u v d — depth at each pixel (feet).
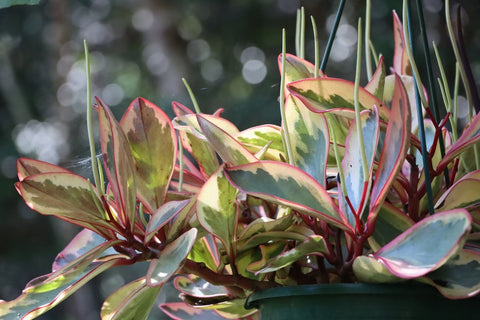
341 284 2.75
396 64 3.43
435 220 2.64
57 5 23.21
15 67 23.40
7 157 22.68
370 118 2.89
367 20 3.28
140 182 3.00
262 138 3.18
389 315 2.72
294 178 2.82
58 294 2.82
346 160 2.90
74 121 22.17
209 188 2.85
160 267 2.77
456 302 2.75
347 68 16.70
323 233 2.97
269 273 3.00
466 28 14.24
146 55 23.88
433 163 3.17
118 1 23.57
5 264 22.74
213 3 21.57
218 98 20.85
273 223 2.91
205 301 3.07
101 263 2.87
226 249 2.92
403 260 2.64
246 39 21.24
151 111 3.03
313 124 2.99
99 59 24.20
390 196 3.15
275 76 20.26
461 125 9.93
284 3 20.62
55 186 2.86
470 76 3.27
